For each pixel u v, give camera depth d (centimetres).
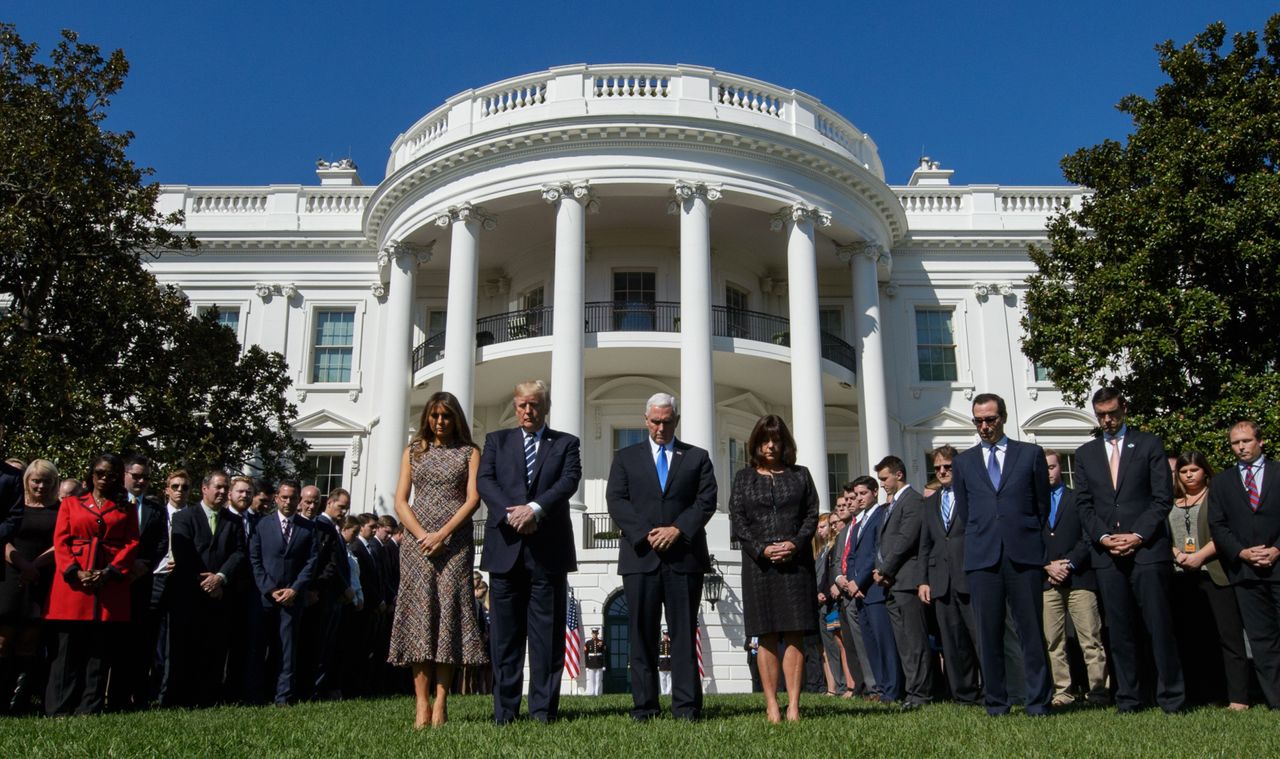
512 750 445
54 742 473
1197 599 800
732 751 443
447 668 598
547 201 2105
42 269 1648
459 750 448
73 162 1658
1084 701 848
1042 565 666
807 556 627
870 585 909
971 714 660
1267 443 1368
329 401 2472
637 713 614
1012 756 434
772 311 2533
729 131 2123
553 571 616
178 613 846
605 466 2250
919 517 869
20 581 736
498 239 2381
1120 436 713
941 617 831
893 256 2592
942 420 2477
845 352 2447
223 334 1936
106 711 760
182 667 844
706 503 632
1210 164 1523
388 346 2281
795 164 2203
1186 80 1633
